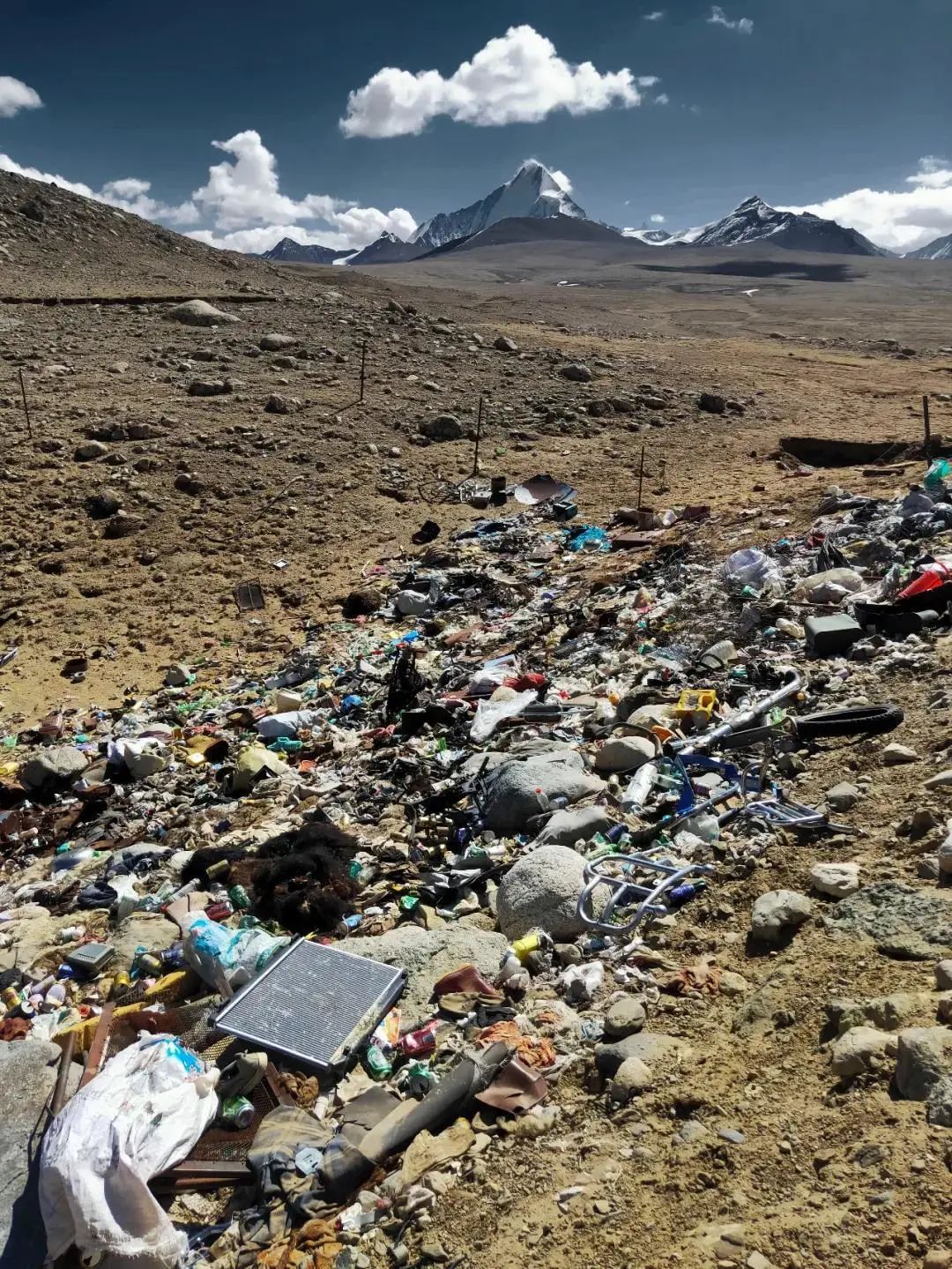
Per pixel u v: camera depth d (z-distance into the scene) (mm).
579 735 11680
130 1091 5758
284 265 118625
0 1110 5992
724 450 31344
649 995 6453
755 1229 4266
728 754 9711
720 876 7594
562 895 7516
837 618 12156
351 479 28062
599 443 32469
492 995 6805
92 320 41969
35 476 26484
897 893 6426
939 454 26031
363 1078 6289
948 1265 3779
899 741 8797
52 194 63125
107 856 11336
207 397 33469
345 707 15328
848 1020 5379
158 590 22125
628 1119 5328
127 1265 4957
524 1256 4613
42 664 19125
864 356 58875
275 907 8539
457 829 9781
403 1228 5027
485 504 27125
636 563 20188
